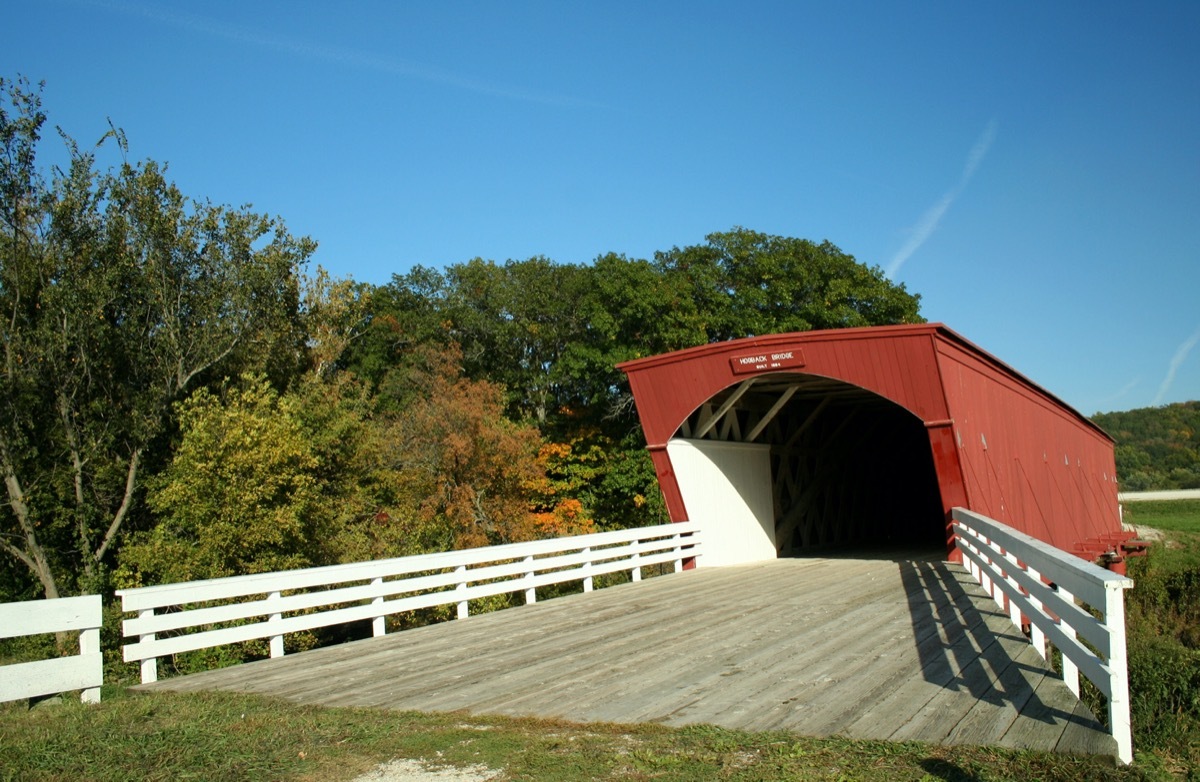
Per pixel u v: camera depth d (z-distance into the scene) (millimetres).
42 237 18000
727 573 13984
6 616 5703
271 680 6840
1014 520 15266
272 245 20750
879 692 5484
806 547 19625
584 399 31938
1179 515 46906
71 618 6020
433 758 4492
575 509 27109
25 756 4551
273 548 14500
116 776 4223
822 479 20797
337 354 23906
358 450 19031
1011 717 4801
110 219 18844
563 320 32688
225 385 19719
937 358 12664
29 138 17531
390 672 6957
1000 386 15562
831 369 13531
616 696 5730
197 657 11070
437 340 32281
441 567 9883
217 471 14125
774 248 31047
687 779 4023
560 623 9148
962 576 11609
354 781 4176
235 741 4848
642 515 28750
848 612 8969
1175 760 5176
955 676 5805
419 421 23016
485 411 24016
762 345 14055
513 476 23422
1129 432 93688
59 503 18297
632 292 28719
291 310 22031
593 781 4062
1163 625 13977
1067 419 20938
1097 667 4391
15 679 5711
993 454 14703
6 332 17375
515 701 5715
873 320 30547
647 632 8281
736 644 7422
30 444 18109
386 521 19859
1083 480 22297
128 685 6938
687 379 14758
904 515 28062
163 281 19297
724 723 4965
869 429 22672
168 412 19250
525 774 4195
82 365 18219
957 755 4188
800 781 3922
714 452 16312
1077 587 4789
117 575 14914
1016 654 6406
